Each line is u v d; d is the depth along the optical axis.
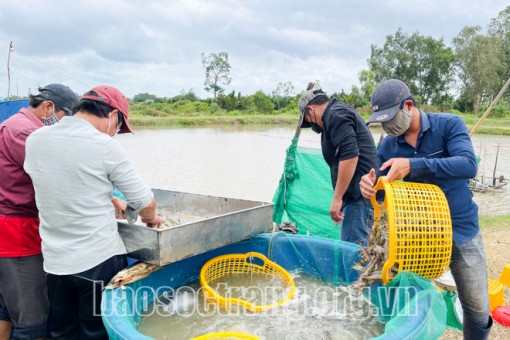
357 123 3.59
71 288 2.48
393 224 2.21
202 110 57.38
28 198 2.78
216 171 14.37
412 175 2.37
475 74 58.78
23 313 2.86
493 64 58.28
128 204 2.57
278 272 3.02
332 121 3.55
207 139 25.36
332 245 3.04
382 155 2.84
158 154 18.38
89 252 2.40
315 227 4.76
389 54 66.31
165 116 46.31
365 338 2.34
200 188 11.70
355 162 3.47
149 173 13.96
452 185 2.56
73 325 2.64
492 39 60.53
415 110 2.58
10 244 2.76
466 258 2.60
